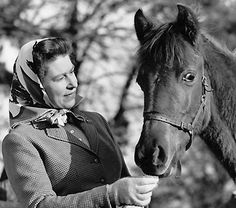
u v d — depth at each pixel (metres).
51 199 3.41
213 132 4.32
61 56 3.65
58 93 3.66
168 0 12.12
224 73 4.29
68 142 3.69
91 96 14.05
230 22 11.38
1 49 12.32
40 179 3.50
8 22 12.51
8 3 12.67
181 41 4.00
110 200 3.34
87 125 3.81
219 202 13.20
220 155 4.39
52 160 3.62
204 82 4.11
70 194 3.47
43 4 13.38
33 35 12.67
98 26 13.90
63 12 13.55
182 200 13.51
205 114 4.17
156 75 3.94
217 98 4.29
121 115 13.77
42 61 3.63
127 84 13.93
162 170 3.84
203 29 4.39
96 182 3.70
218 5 11.60
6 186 6.21
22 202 3.51
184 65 3.94
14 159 3.56
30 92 3.70
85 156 3.70
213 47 4.32
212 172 13.58
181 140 3.99
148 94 3.94
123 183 3.32
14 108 3.73
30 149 3.57
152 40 4.00
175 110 3.91
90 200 3.35
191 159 13.52
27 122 3.69
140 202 3.30
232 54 4.41
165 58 3.93
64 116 3.74
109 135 3.95
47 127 3.69
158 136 3.86
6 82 12.20
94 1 13.92
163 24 4.12
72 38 12.98
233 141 4.33
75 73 3.91
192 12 4.04
